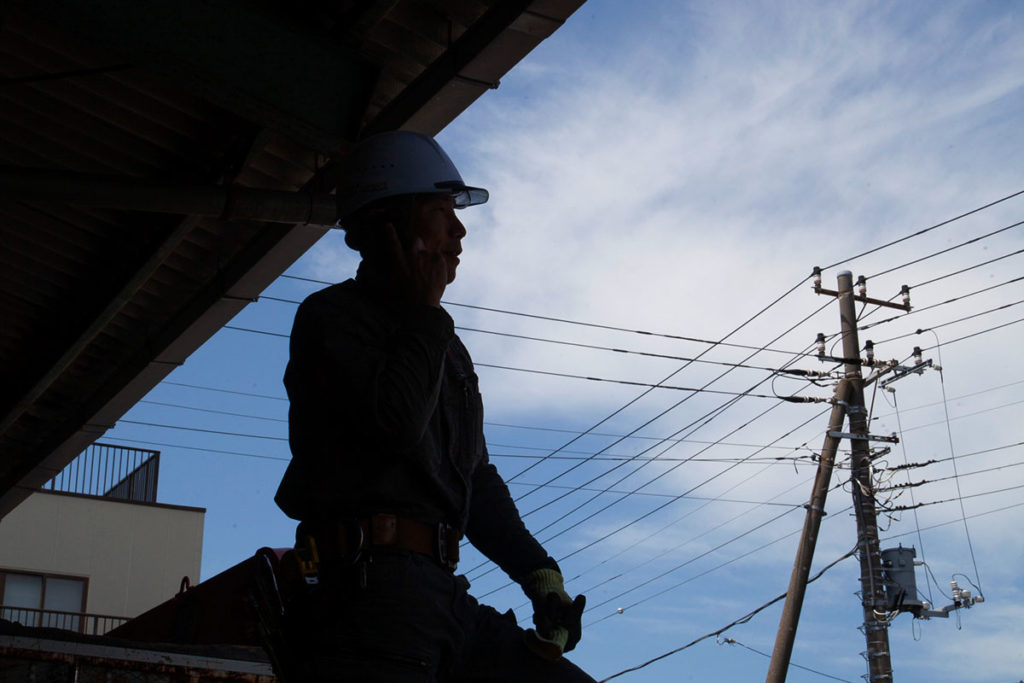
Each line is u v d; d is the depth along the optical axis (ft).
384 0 23.03
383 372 6.33
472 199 8.05
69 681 14.56
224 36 22.59
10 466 48.21
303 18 24.00
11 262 35.09
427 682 6.35
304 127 23.76
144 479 80.53
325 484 6.54
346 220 7.42
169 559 78.33
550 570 7.31
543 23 22.48
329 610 6.34
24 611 72.84
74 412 44.37
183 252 33.99
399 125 25.14
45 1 20.89
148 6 21.81
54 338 38.93
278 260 32.35
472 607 6.89
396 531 6.50
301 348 6.76
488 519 7.51
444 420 6.91
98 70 24.97
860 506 48.42
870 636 46.85
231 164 29.32
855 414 49.11
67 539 75.92
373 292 6.96
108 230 32.76
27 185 24.21
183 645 15.78
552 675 6.81
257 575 6.70
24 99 27.94
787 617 45.93
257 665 15.78
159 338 38.27
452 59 23.93
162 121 28.40
